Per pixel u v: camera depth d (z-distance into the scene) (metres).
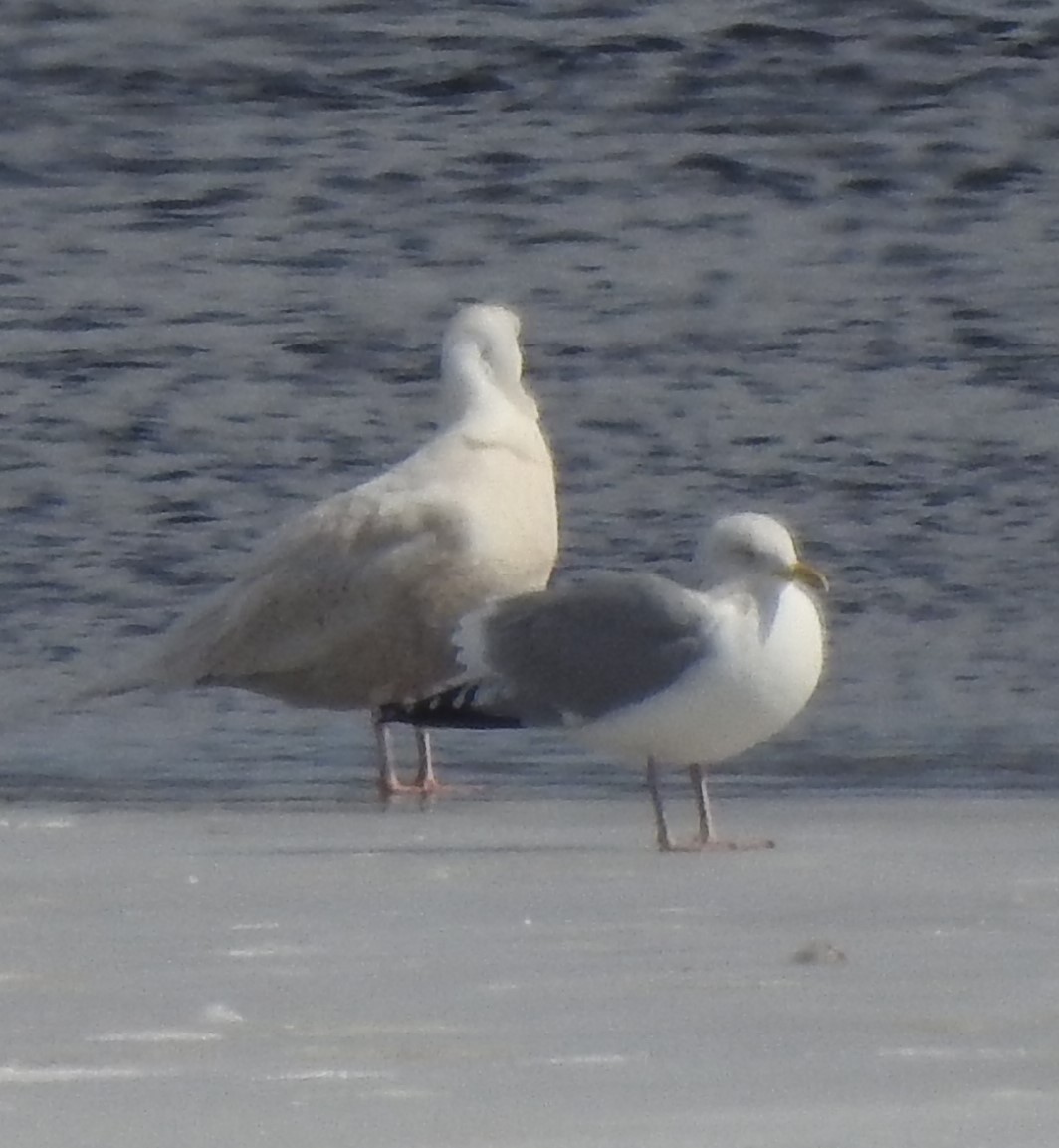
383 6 34.56
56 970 9.25
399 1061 8.06
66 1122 7.44
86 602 18.97
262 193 29.70
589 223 28.70
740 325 25.55
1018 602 18.69
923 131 31.11
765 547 11.99
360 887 10.87
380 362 24.55
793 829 12.50
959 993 8.91
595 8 34.00
